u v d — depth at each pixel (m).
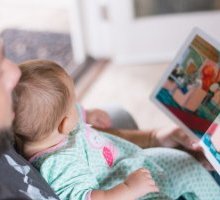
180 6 2.44
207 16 2.44
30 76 0.78
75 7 2.49
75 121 0.88
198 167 1.00
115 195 0.82
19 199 0.62
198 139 0.99
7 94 0.61
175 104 1.04
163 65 2.51
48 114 0.79
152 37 2.51
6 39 2.80
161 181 0.99
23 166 0.73
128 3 2.41
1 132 0.60
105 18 2.54
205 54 0.97
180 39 2.51
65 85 0.82
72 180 0.82
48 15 3.17
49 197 0.72
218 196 0.99
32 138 0.82
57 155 0.83
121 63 2.57
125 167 0.96
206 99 0.97
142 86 2.30
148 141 1.12
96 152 0.94
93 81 2.40
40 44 2.71
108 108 1.22
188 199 1.00
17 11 3.30
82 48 2.62
